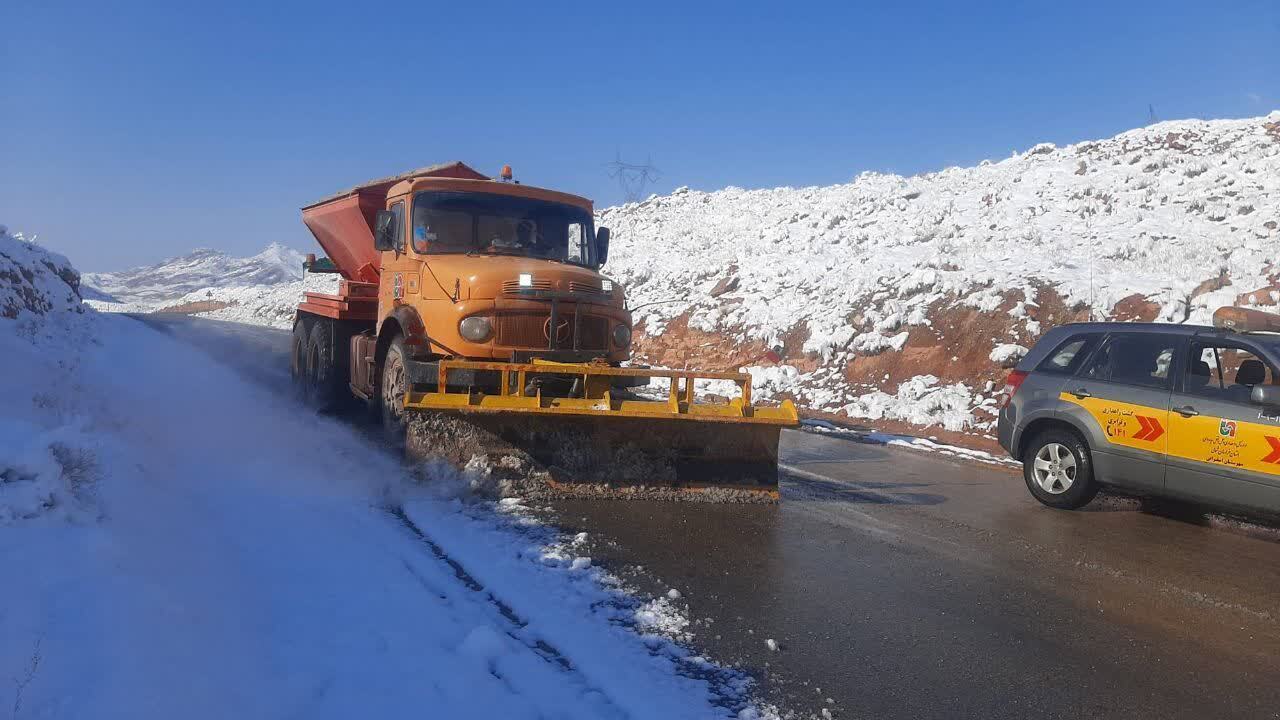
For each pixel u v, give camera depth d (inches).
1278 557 252.1
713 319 753.0
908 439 448.1
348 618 160.6
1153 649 176.7
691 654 161.5
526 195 362.6
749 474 292.2
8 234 595.8
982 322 548.7
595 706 136.4
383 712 126.4
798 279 760.3
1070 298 535.8
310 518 229.1
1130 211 716.0
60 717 114.9
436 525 234.8
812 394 569.0
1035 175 905.5
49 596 146.6
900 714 142.6
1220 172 761.0
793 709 141.9
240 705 124.0
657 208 1541.6
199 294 2285.9
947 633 179.8
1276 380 265.0
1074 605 201.8
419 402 274.8
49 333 490.0
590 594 189.0
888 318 592.1
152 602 151.3
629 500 278.5
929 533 262.7
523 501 267.9
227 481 259.8
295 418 397.1
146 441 291.7
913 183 1095.0
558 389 311.4
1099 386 304.0
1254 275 518.9
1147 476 286.5
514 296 310.7
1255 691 158.2
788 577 210.8
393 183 434.0
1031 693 153.2
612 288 332.8
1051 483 312.2
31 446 196.4
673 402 285.4
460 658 148.4
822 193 1254.9
